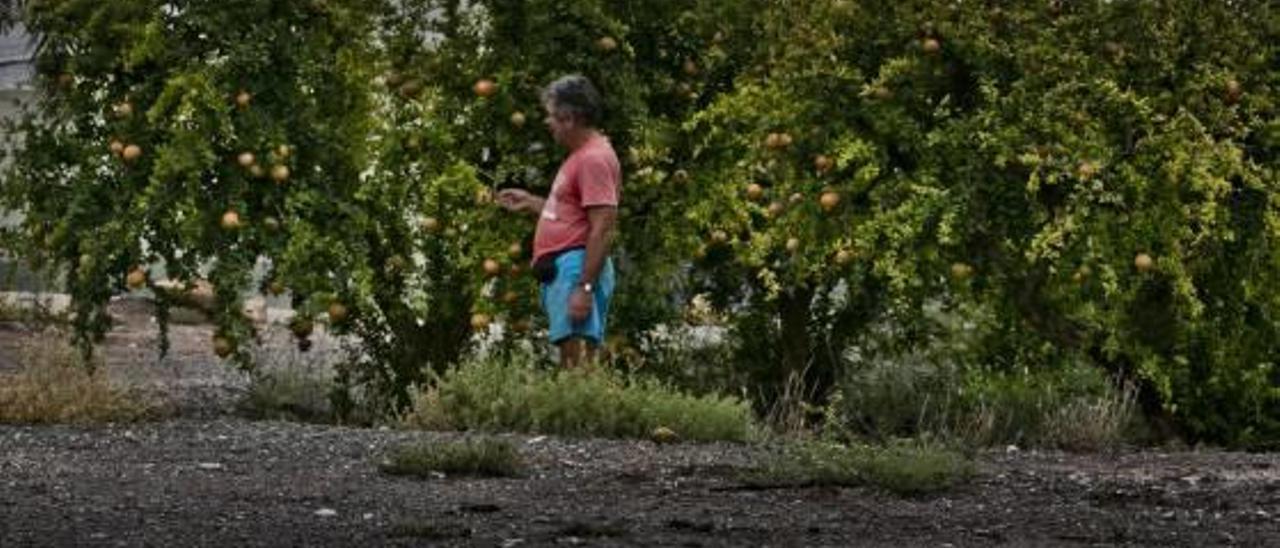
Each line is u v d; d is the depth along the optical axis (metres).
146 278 10.93
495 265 11.03
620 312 11.40
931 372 11.70
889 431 10.77
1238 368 10.59
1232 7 10.45
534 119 11.31
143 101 10.84
